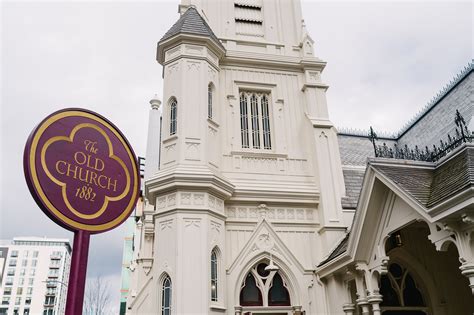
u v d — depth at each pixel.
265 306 14.68
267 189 16.28
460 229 8.66
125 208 6.33
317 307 14.92
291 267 15.30
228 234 15.55
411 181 10.33
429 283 13.45
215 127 16.62
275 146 17.69
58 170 5.66
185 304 12.92
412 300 13.66
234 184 16.22
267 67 19.03
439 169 10.70
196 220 14.13
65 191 5.66
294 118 18.45
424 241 13.89
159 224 14.46
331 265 13.96
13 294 136.50
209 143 15.92
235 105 17.97
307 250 15.98
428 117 19.67
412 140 20.39
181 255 13.51
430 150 17.97
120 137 6.59
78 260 5.56
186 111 15.89
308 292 15.10
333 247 15.64
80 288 5.49
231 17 19.98
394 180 10.25
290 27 20.58
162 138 16.03
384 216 11.23
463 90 17.30
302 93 19.00
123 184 6.40
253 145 17.83
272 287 15.26
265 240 15.56
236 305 14.30
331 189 16.72
